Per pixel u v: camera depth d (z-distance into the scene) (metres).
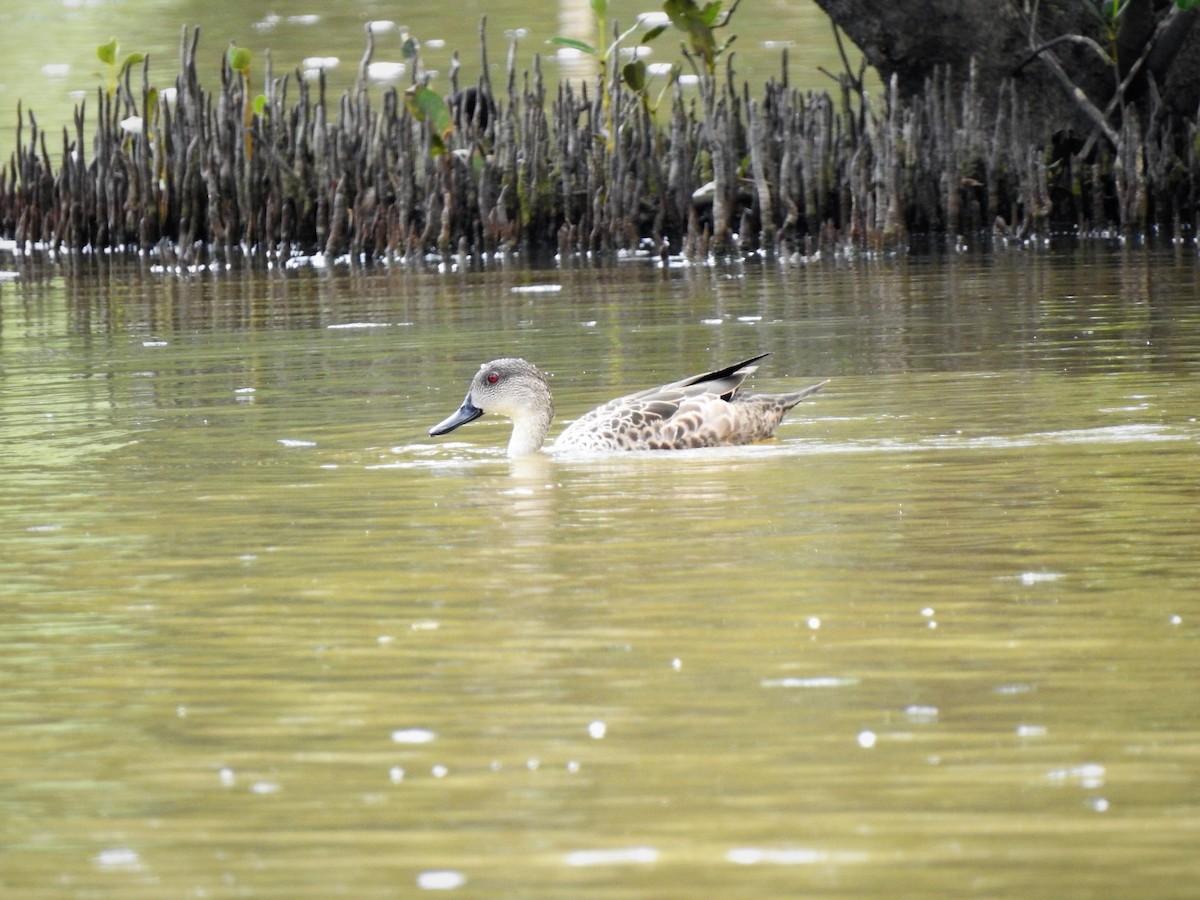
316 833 6.95
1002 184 29.95
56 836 7.00
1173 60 29.52
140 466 13.70
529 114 31.34
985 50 30.06
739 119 31.14
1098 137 29.67
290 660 8.88
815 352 18.39
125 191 32.53
